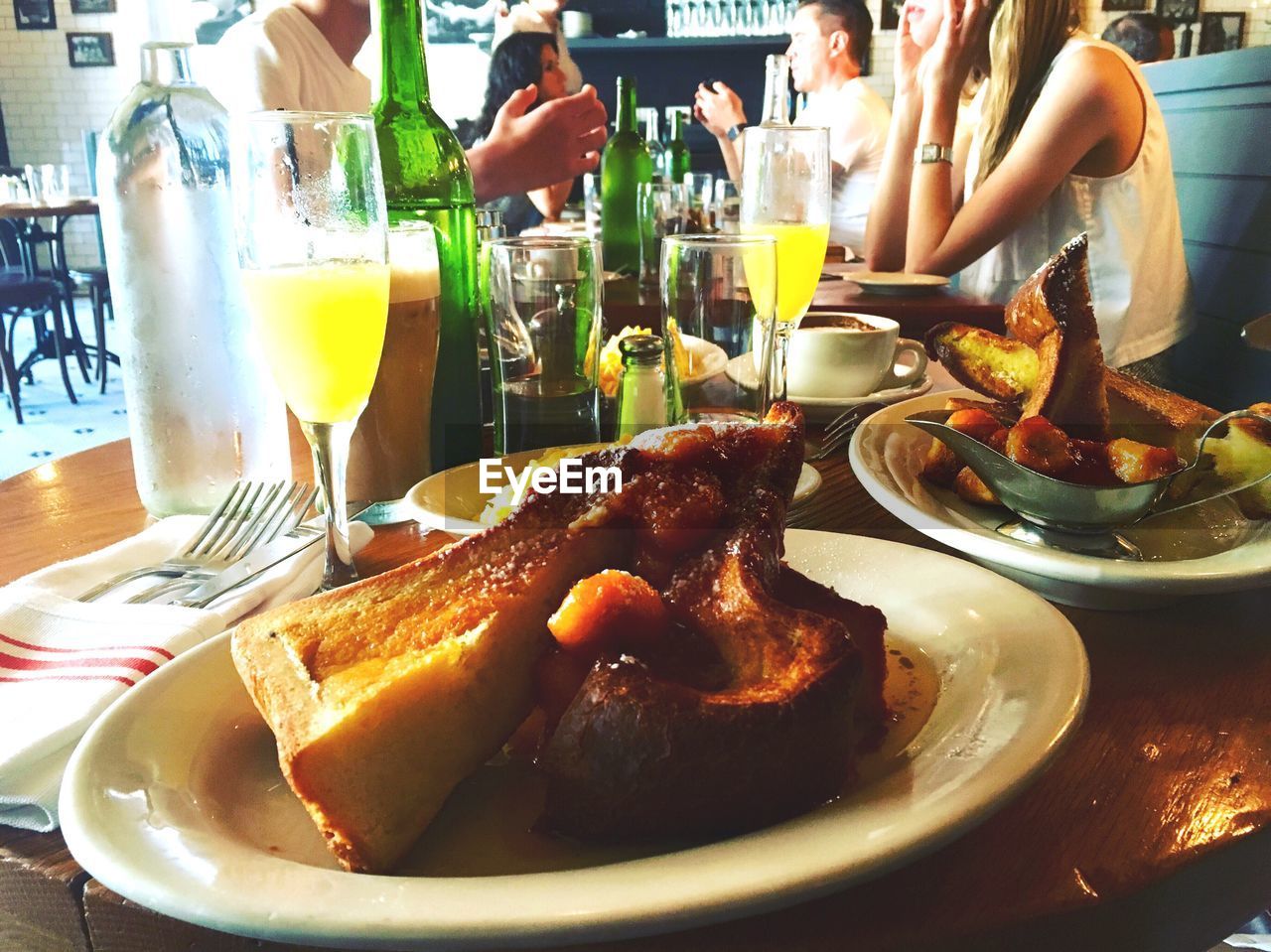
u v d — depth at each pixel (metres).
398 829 0.27
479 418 0.67
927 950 0.26
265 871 0.23
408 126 0.63
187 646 0.38
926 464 0.56
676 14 3.87
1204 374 1.55
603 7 3.88
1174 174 1.68
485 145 1.46
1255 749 0.34
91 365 3.72
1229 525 0.50
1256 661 0.39
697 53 3.91
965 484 0.54
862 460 0.56
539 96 2.67
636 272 1.63
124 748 0.29
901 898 0.27
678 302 0.58
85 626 0.39
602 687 0.27
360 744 0.27
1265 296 1.39
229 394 0.56
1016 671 0.32
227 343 0.55
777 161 0.79
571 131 1.48
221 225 0.54
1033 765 0.26
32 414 3.04
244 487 0.54
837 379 0.78
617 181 1.61
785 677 0.28
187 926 0.27
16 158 4.75
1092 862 0.28
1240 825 0.30
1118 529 0.49
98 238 4.51
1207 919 0.30
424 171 0.64
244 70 1.39
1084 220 1.48
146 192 0.52
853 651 0.28
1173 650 0.40
